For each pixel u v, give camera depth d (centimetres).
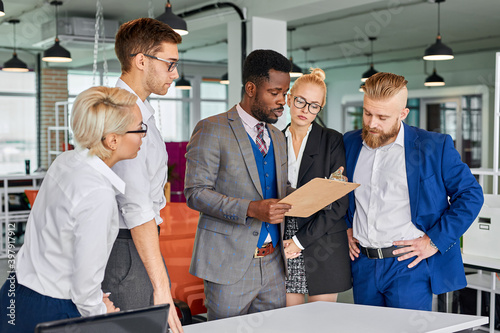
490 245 296
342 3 592
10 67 929
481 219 304
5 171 1174
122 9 812
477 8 786
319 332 172
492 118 1109
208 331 176
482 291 345
